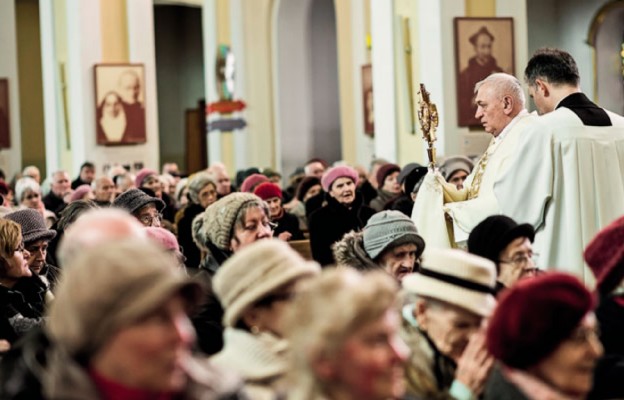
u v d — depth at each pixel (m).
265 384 5.16
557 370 4.62
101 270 3.77
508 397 4.69
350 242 8.16
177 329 3.84
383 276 4.07
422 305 5.61
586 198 9.14
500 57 18.73
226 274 5.30
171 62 42.25
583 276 9.12
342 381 3.96
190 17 42.31
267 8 32.94
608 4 24.45
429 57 18.78
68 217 10.76
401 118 19.86
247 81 33.06
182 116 42.56
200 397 4.00
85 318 3.75
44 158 38.47
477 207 9.16
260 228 8.05
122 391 3.82
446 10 18.58
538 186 9.14
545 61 9.38
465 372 5.24
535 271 6.93
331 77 33.25
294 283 5.25
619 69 24.89
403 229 8.02
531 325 4.58
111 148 27.94
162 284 3.78
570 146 9.11
